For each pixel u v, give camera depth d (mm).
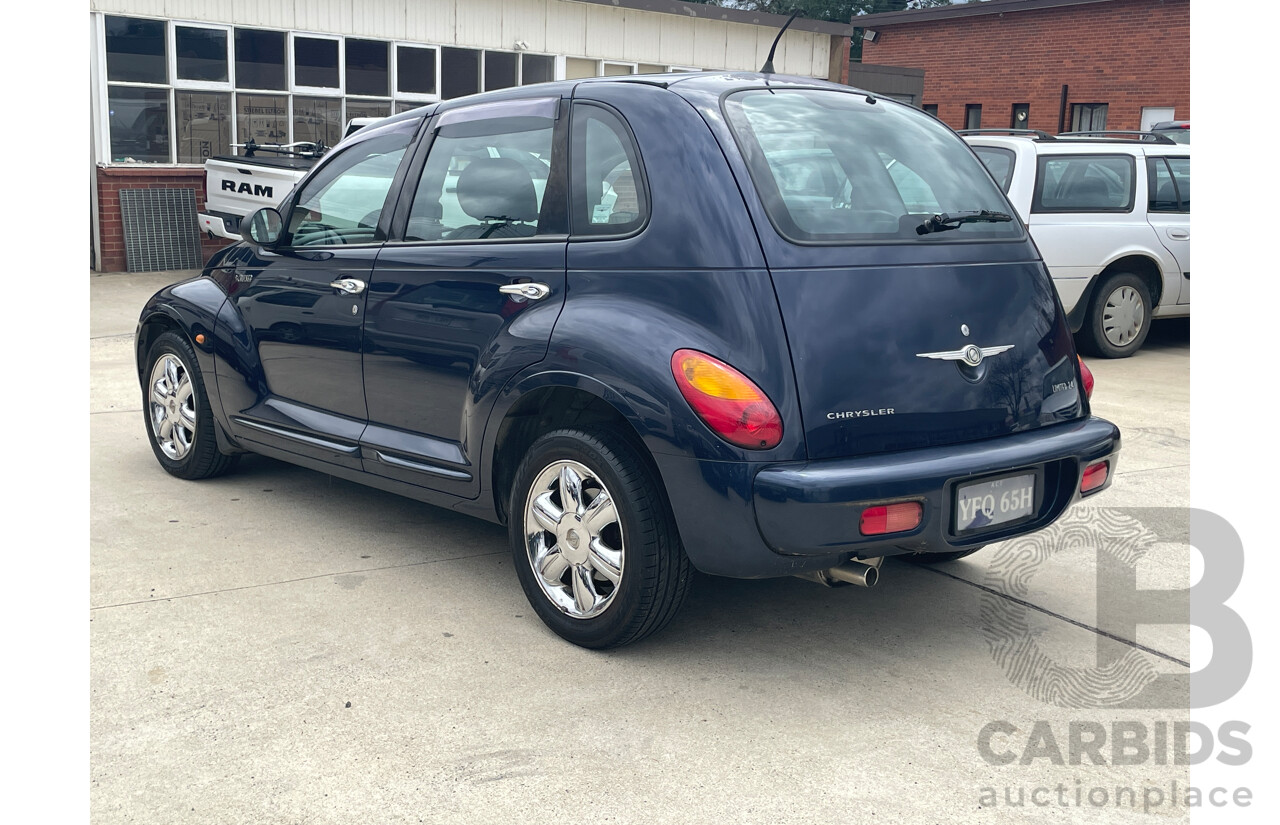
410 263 3865
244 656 3281
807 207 3115
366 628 3506
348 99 15125
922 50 29656
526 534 3482
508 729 2863
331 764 2678
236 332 4680
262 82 14398
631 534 3139
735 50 18938
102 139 13414
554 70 16906
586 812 2482
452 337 3672
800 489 2842
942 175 3500
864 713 2982
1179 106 24766
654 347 3033
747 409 2889
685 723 2910
